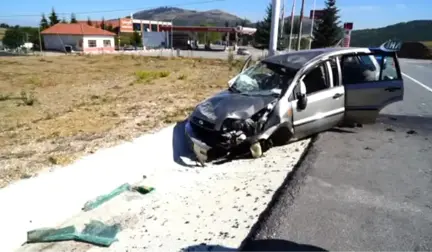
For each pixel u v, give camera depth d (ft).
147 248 11.79
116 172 17.75
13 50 191.52
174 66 83.10
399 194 14.05
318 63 20.71
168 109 29.66
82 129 23.61
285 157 18.99
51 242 12.81
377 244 10.71
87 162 17.25
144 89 44.52
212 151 19.06
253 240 11.18
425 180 15.38
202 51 199.00
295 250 10.50
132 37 259.39
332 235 11.21
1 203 13.30
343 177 15.74
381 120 26.25
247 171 17.66
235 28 220.43
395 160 17.85
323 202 13.41
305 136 21.08
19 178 15.16
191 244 11.59
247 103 19.11
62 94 42.34
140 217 14.23
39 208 14.20
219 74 62.69
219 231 12.20
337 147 19.89
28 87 48.73
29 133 22.90
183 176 18.35
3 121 27.71
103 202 15.60
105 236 12.91
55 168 16.34
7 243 12.57
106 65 86.33
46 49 214.07
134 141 20.42
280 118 18.88
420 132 23.02
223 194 15.28
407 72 66.44
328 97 20.84
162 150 20.80
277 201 13.66
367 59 22.49
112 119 26.40
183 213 14.03
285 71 20.65
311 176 15.85
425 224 11.83
